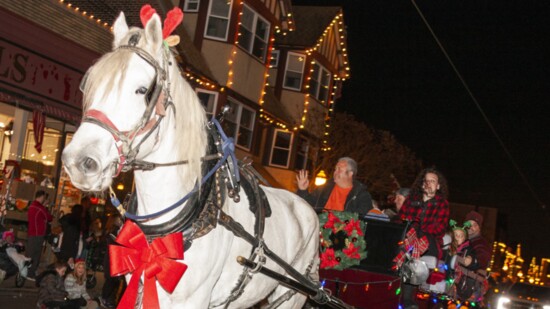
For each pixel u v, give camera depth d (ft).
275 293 19.90
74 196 59.93
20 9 49.19
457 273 26.96
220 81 77.87
